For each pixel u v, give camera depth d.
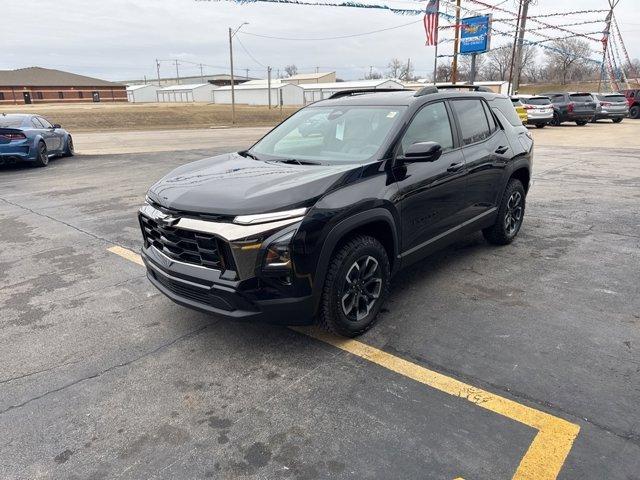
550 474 2.29
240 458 2.45
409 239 3.93
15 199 8.76
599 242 5.73
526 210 7.37
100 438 2.61
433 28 17.50
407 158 3.59
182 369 3.24
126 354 3.44
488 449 2.46
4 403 2.91
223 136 24.25
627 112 28.92
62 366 3.30
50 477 2.35
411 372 3.14
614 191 8.77
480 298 4.21
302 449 2.49
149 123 39.69
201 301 3.25
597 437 2.52
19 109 54.78
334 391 2.96
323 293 3.29
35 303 4.30
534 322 3.76
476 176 4.69
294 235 3.01
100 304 4.26
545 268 4.89
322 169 3.51
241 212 2.97
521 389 2.93
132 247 5.84
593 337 3.52
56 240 6.16
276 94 84.81
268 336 3.65
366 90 5.08
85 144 20.34
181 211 3.17
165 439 2.59
